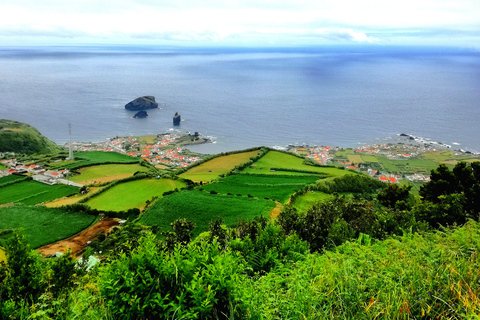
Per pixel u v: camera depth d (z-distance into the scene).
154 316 4.41
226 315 4.03
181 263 4.64
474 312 3.59
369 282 4.60
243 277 5.11
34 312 5.61
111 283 4.51
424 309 3.92
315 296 4.33
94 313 4.70
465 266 4.83
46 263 9.77
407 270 4.79
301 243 11.24
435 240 7.18
